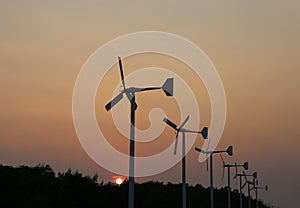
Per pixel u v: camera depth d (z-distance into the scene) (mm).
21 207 91312
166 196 153250
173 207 148625
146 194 155250
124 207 126188
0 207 88812
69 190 109750
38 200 94688
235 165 131375
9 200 90750
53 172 111125
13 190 92500
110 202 117812
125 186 133250
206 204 166000
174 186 171375
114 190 131750
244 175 149750
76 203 108438
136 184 163750
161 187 163625
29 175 103375
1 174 94625
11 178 94625
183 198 84125
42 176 106062
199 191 178250
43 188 101688
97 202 112688
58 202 102938
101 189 119750
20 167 105938
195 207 162375
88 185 114750
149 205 149125
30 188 98250
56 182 108375
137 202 151125
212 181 109062
